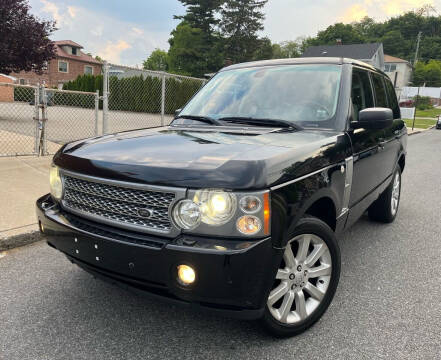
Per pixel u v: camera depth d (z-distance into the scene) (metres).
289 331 2.53
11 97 27.78
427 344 2.55
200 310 2.13
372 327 2.73
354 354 2.44
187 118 3.51
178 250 2.02
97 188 2.34
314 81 3.41
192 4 51.66
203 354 2.41
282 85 3.48
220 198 2.01
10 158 7.66
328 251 2.68
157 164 2.18
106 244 2.22
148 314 2.83
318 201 2.79
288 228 2.20
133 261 2.16
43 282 3.27
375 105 4.00
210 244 2.02
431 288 3.34
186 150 2.36
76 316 2.79
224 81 3.87
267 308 2.37
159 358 2.37
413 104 56.12
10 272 3.44
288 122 3.11
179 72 49.34
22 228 4.12
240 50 52.62
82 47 61.00
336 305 3.02
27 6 19.20
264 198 2.05
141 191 2.17
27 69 20.25
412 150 15.16
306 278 2.59
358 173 3.21
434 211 5.82
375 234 4.70
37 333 2.58
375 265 3.80
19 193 5.36
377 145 3.69
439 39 99.06
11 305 2.91
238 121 3.28
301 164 2.36
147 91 15.54
